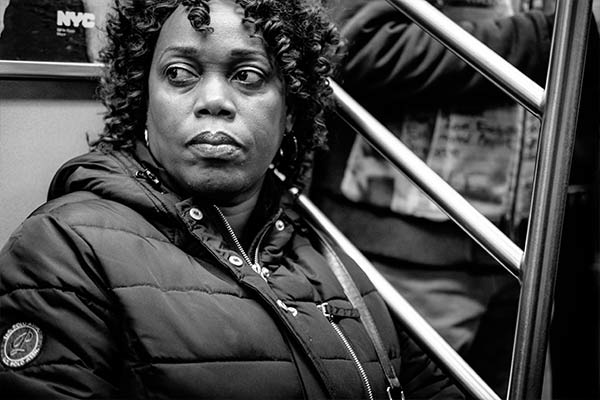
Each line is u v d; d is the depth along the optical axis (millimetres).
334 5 1299
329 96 1019
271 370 802
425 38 1303
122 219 823
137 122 942
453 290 1366
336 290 951
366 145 1363
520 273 856
